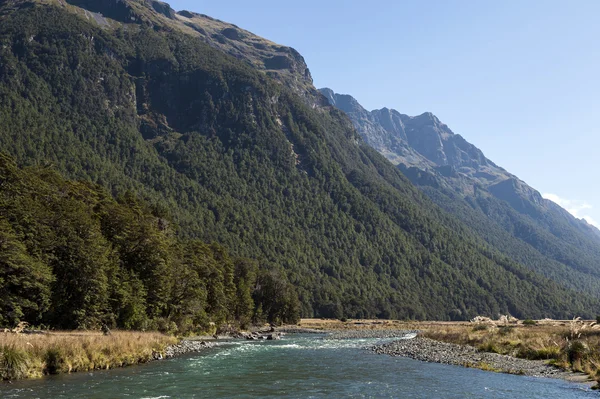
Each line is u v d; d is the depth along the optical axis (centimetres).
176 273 8981
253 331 12675
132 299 7244
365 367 4909
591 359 4362
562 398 3155
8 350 3459
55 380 3472
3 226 5538
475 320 12044
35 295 5822
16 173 7306
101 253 6806
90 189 10175
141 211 11081
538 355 5209
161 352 5409
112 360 4312
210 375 4159
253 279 15125
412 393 3422
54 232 6575
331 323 17762
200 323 9788
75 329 6300
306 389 3578
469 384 3778
